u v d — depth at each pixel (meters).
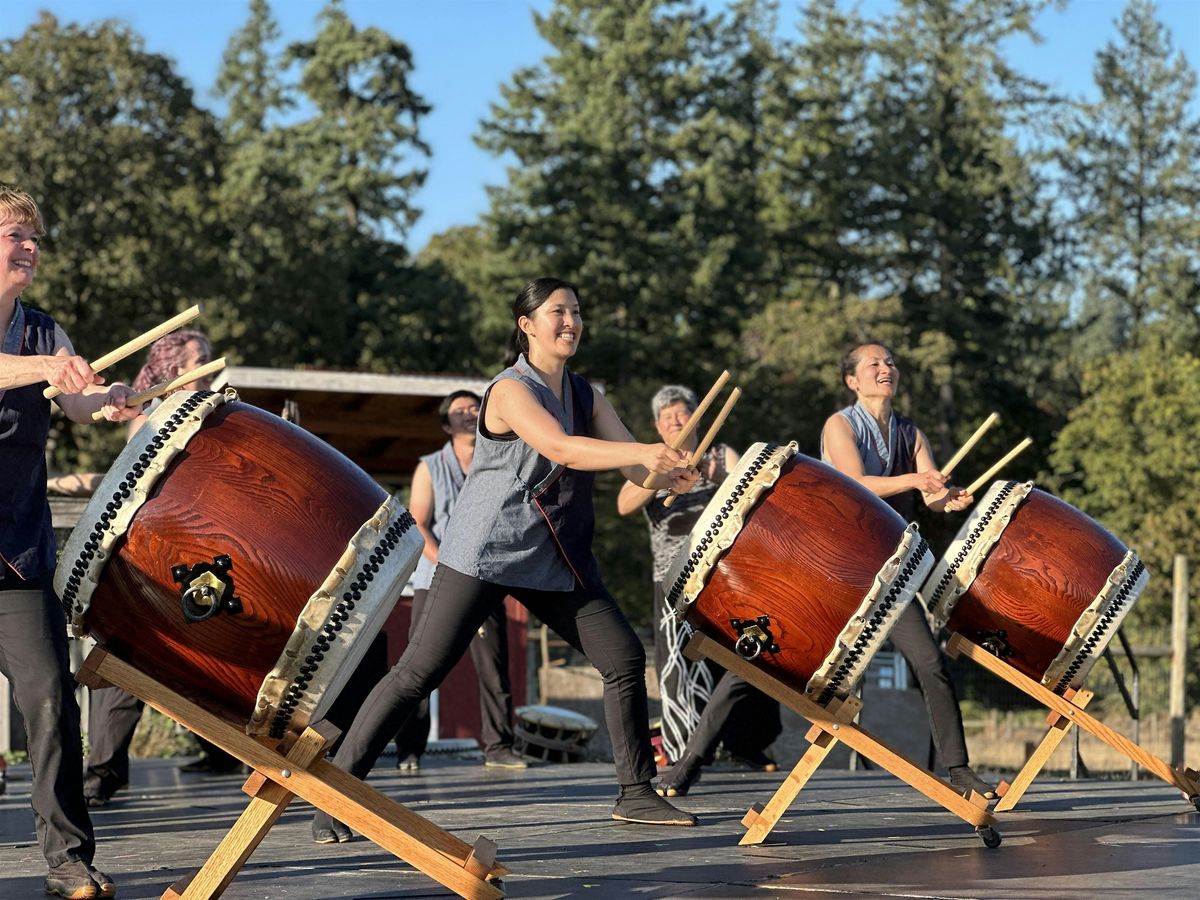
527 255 36.78
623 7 38.38
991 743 16.12
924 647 5.41
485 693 7.53
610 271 35.38
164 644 3.31
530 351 4.52
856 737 4.41
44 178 30.64
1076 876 3.79
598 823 4.90
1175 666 10.20
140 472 3.27
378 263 38.50
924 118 41.25
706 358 36.25
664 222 36.69
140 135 31.88
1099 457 29.14
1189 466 28.30
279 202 35.44
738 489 4.40
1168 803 5.72
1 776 6.46
